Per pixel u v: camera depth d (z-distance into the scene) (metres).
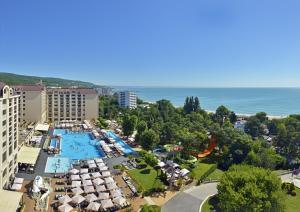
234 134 137.88
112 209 76.50
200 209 80.25
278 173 117.25
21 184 88.31
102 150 137.50
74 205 77.50
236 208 68.94
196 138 135.50
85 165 111.62
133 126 162.38
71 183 91.88
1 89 83.62
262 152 120.62
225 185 74.75
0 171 79.62
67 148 142.88
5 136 84.56
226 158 124.62
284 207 73.00
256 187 71.12
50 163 114.44
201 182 100.38
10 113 90.31
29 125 176.00
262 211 69.12
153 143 133.12
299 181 108.19
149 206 73.69
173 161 120.62
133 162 117.19
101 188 85.69
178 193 90.31
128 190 89.88
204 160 128.88
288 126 175.25
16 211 70.12
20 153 108.94
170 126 152.50
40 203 76.81
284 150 142.88
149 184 94.94
